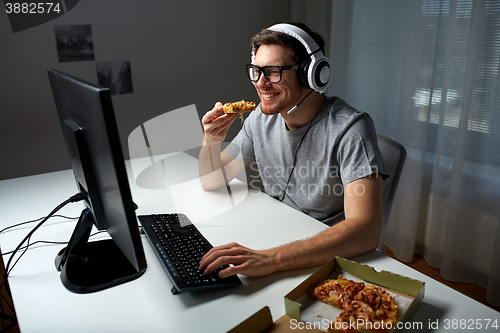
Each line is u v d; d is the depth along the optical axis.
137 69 2.22
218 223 1.14
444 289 0.82
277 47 1.13
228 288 0.85
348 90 2.25
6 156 2.02
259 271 0.87
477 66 1.61
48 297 0.83
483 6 1.53
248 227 1.12
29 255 1.00
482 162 1.72
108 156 0.68
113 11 2.08
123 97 2.22
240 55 2.51
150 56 2.23
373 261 0.94
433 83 1.81
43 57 1.98
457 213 1.81
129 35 2.15
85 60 2.08
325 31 2.29
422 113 1.85
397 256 2.14
